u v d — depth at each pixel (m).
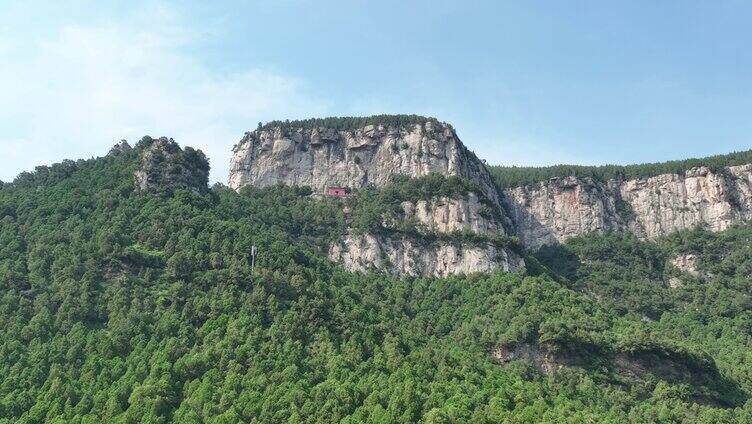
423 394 158.88
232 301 182.50
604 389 188.12
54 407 146.75
